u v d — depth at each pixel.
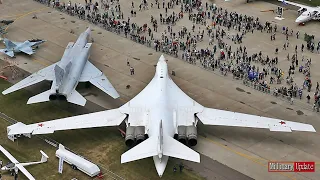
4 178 162.25
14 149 178.12
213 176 165.00
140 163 171.00
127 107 186.25
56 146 179.50
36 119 197.75
